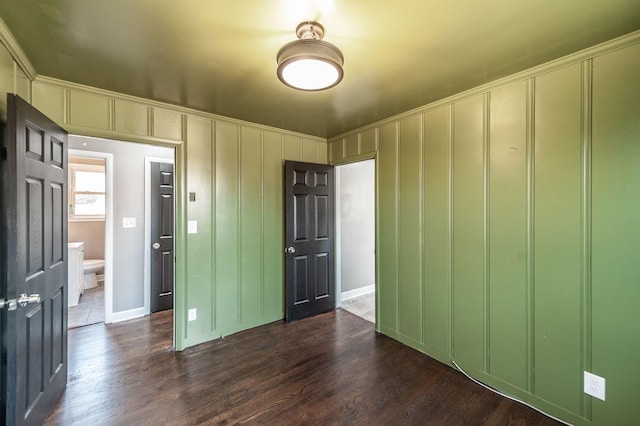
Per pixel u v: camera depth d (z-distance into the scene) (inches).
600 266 67.6
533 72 77.5
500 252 85.1
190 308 112.2
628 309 64.0
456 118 95.6
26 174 62.2
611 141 65.9
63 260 83.2
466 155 93.0
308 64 61.9
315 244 145.1
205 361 100.8
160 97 98.5
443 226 99.8
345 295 170.2
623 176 64.5
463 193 93.9
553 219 74.7
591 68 68.5
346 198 170.6
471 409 77.5
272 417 73.9
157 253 149.5
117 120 96.2
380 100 100.3
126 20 58.4
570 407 72.0
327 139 152.9
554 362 74.8
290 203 136.5
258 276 131.4
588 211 69.2
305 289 141.9
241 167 125.3
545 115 75.8
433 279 103.1
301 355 105.0
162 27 60.7
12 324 57.6
